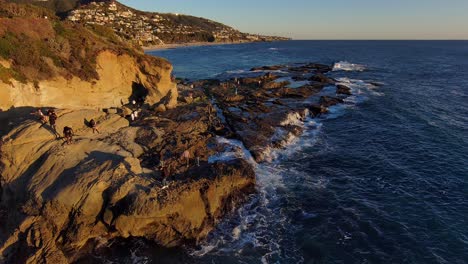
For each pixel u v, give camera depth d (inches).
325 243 834.2
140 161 1055.0
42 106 1282.0
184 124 1397.6
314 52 6781.5
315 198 1018.1
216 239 850.8
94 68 1467.8
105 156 973.2
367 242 836.0
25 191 856.3
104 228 842.8
